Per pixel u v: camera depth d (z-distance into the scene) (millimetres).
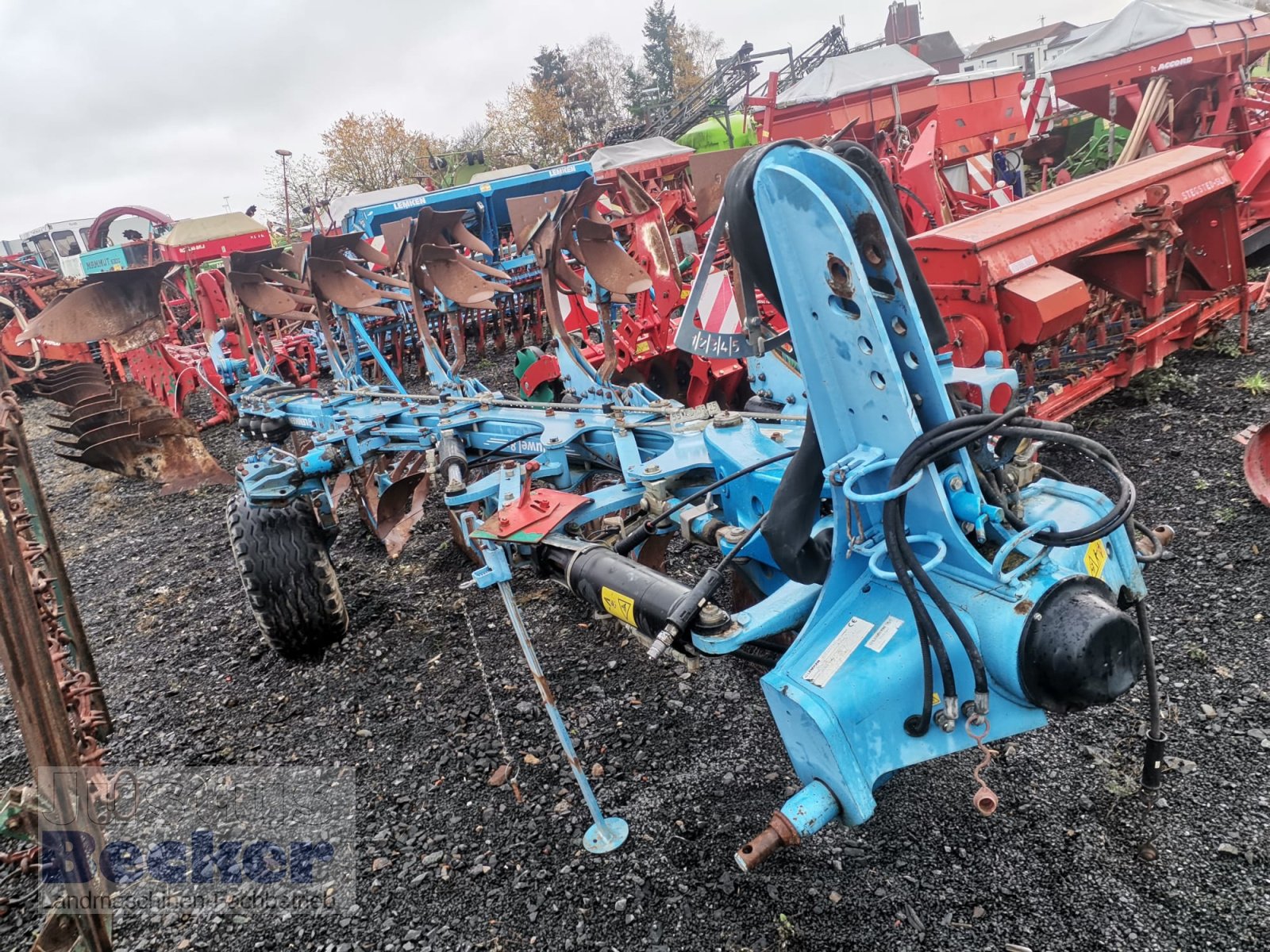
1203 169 5352
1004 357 4512
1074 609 1688
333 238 4680
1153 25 9180
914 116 12195
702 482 2977
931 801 2600
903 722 1826
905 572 1765
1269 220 7250
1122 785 2523
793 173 1745
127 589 5559
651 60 49844
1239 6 9625
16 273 13742
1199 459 4383
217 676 4145
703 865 2518
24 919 2809
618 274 4098
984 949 2111
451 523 5020
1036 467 2266
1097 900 2191
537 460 3346
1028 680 1715
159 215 16656
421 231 4426
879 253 1726
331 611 3902
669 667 3537
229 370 5215
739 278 2061
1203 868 2219
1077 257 5273
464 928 2451
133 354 9039
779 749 2963
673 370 6797
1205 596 3314
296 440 5609
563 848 2682
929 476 1829
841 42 17719
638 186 5125
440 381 4660
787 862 2465
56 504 8094
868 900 2301
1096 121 13086
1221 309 5586
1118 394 5375
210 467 7277
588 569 2537
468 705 3527
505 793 2980
